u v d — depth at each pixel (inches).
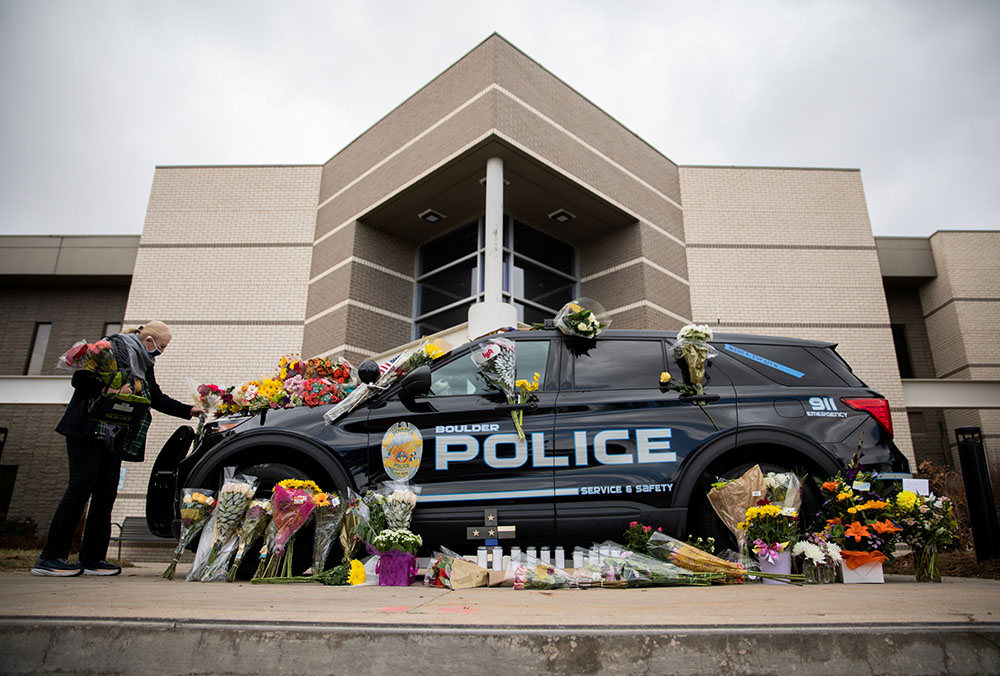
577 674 64.1
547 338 174.7
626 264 468.8
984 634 67.9
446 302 462.9
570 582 129.0
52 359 596.7
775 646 66.1
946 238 595.8
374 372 163.0
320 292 480.1
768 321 494.0
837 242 518.3
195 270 507.5
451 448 156.8
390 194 441.4
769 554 141.0
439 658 65.2
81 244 593.0
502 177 400.8
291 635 67.2
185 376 481.4
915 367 598.5
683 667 64.7
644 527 148.3
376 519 144.1
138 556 436.5
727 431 157.6
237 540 150.3
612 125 471.5
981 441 207.6
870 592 114.7
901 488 154.9
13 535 523.5
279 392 170.6
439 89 432.5
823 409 162.1
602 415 159.6
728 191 524.1
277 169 529.7
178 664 66.9
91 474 165.0
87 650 68.3
